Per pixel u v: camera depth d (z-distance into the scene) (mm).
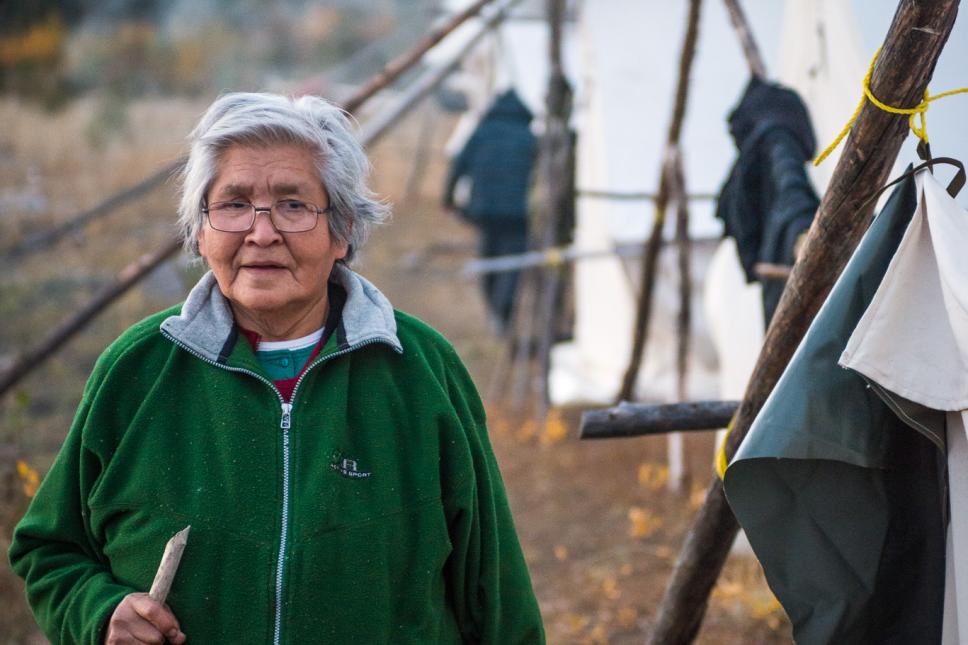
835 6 3375
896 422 2049
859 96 3203
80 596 1978
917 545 2082
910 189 2002
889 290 1902
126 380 2021
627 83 6582
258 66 22516
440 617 2082
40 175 11602
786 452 1972
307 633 1917
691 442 6137
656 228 5238
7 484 4809
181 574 1926
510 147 8000
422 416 2053
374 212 2129
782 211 3041
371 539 1963
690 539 2596
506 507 2189
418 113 18656
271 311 2012
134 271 4957
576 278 7520
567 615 4324
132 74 19875
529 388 7336
